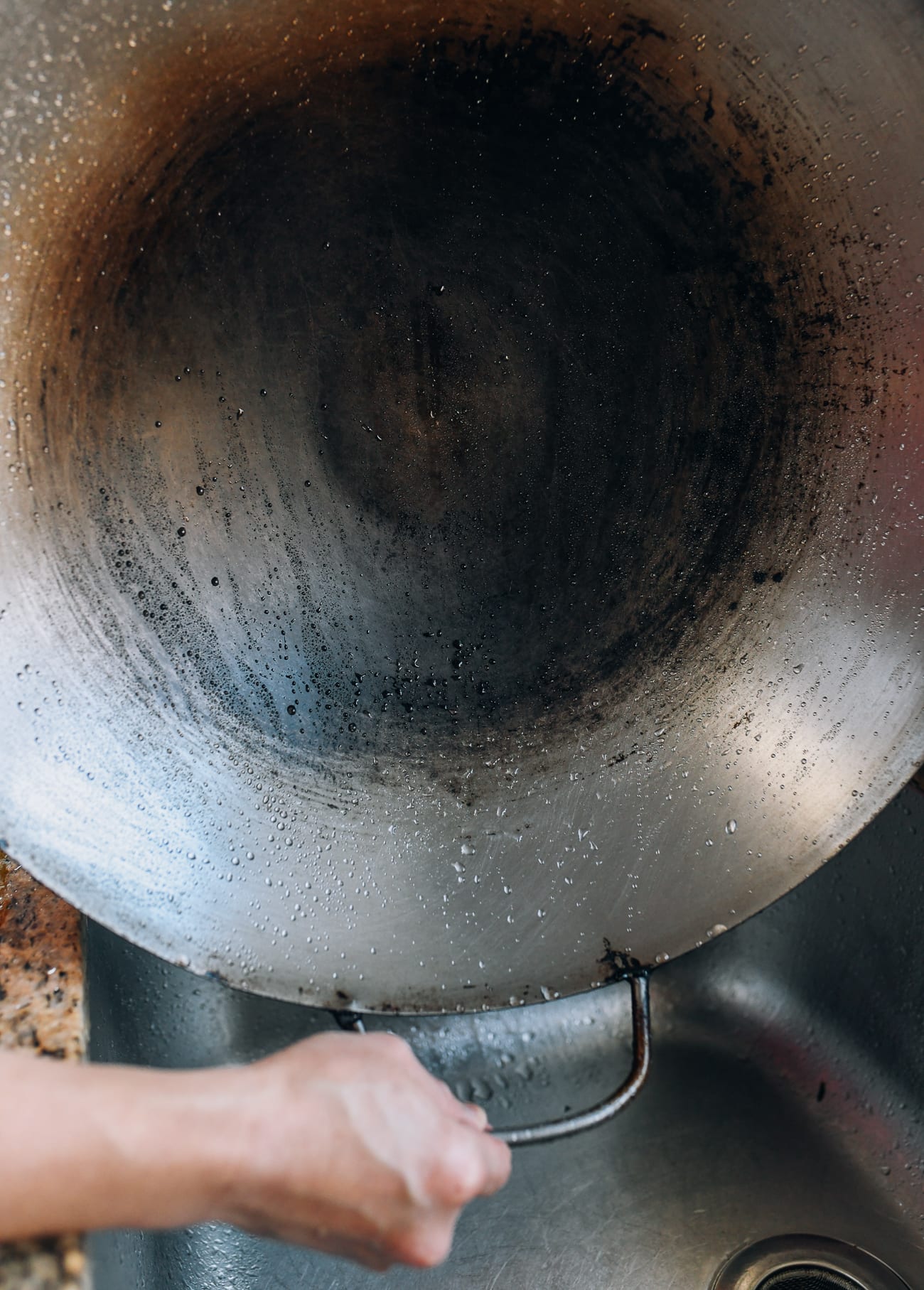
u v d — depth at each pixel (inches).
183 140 23.0
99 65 21.6
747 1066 34.9
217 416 25.4
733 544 26.9
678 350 26.5
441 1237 18.8
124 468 24.4
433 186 25.2
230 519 25.8
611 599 27.9
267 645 26.2
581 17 23.0
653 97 24.0
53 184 22.1
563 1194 30.5
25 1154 17.0
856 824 26.0
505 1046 35.3
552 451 27.4
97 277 23.2
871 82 22.7
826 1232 29.7
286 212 24.7
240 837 25.4
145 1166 17.3
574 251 26.2
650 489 27.4
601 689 27.9
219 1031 33.0
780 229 24.5
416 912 26.5
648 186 25.1
